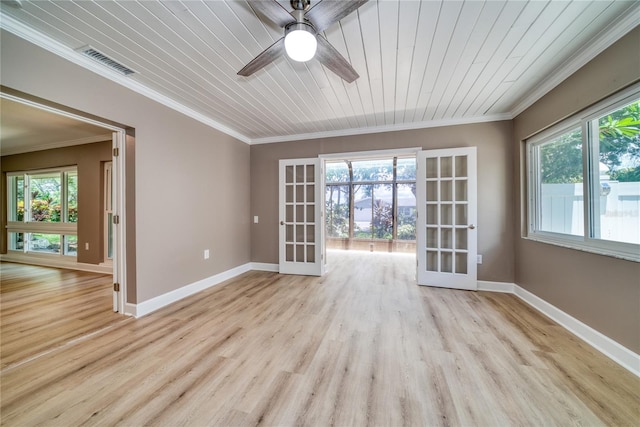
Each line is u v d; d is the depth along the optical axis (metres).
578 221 2.32
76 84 2.06
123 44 1.94
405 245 6.72
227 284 3.73
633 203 1.80
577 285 2.21
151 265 2.76
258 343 2.10
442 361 1.84
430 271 3.64
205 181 3.53
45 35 1.83
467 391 1.54
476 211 3.40
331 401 1.47
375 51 2.03
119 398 1.49
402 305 2.92
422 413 1.38
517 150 3.22
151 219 2.76
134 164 2.58
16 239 5.47
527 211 3.11
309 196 4.32
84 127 3.76
